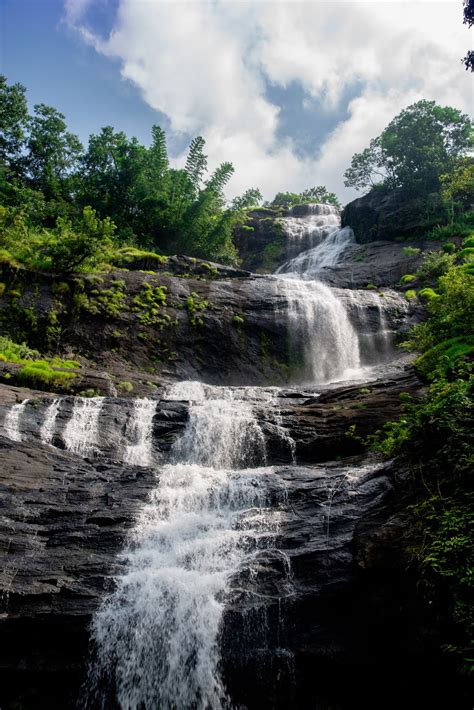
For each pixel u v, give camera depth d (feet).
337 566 24.72
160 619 24.79
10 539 28.35
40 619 24.71
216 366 64.23
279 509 29.50
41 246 67.41
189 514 30.50
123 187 108.17
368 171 116.47
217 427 41.86
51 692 24.18
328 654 22.57
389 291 76.54
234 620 24.20
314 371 66.74
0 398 40.93
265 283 74.74
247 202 142.92
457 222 94.89
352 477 30.07
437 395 27.27
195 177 111.34
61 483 33.27
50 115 122.83
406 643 21.39
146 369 60.85
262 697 22.90
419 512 23.75
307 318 69.67
